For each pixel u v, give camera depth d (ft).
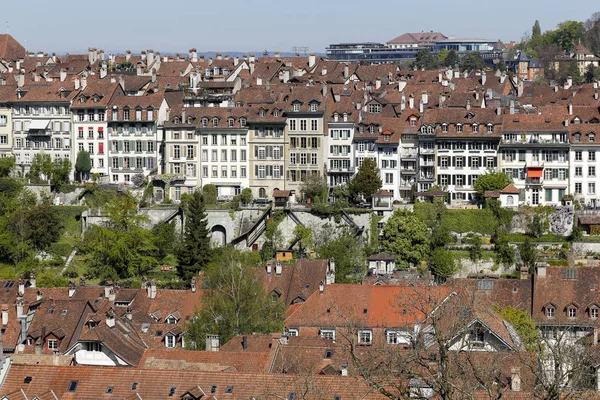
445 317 634.84
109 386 619.26
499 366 538.47
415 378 497.46
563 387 468.75
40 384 625.00
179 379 618.44
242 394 605.73
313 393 574.15
